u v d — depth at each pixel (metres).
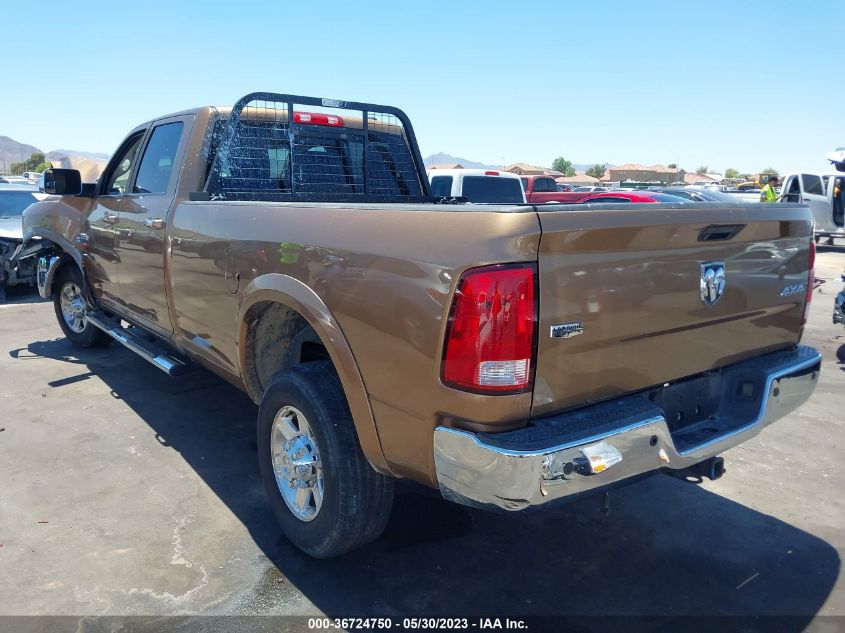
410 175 5.49
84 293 5.97
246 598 2.99
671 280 2.70
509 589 3.10
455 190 12.33
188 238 3.97
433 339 2.38
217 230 3.68
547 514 3.78
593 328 2.47
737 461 4.53
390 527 3.61
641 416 2.54
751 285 3.09
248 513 3.72
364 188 5.17
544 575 3.21
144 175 4.93
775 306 3.28
